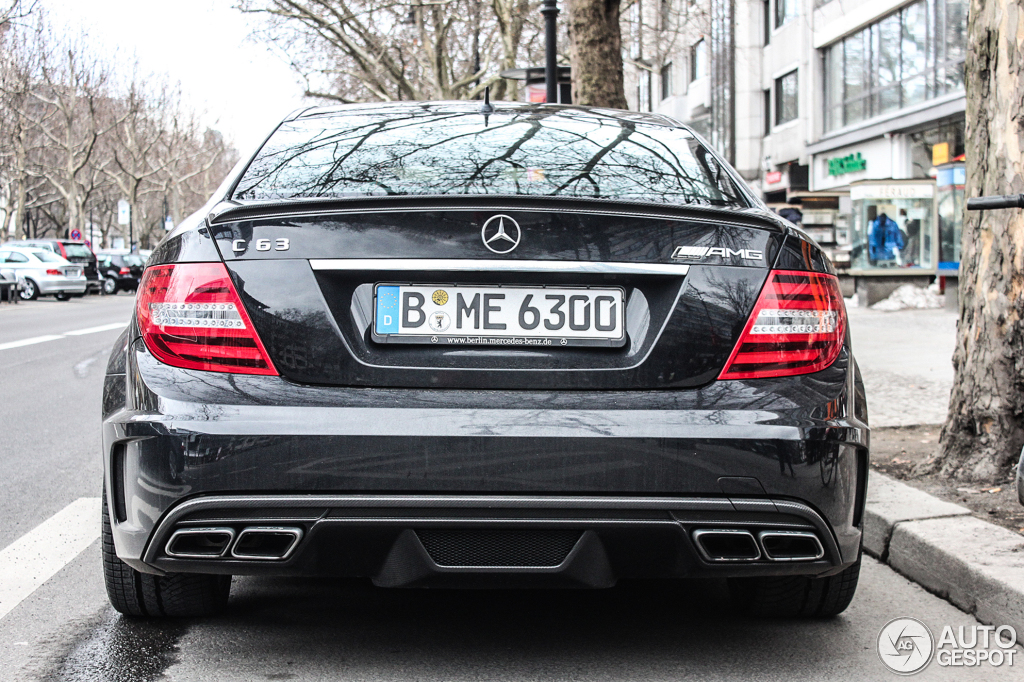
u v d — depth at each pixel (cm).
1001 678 298
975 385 497
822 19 2883
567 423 255
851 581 328
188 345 263
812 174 3012
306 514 253
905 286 1973
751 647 319
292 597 364
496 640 321
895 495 453
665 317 266
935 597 376
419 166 307
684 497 256
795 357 270
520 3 2416
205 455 254
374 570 260
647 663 303
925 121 2352
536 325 265
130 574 315
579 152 322
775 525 261
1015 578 342
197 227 273
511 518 252
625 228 268
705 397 263
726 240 272
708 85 3797
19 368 1157
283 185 298
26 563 404
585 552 256
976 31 486
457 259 264
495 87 3183
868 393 805
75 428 745
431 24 3028
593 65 1216
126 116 5781
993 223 486
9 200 5600
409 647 313
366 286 265
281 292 262
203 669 294
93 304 3073
